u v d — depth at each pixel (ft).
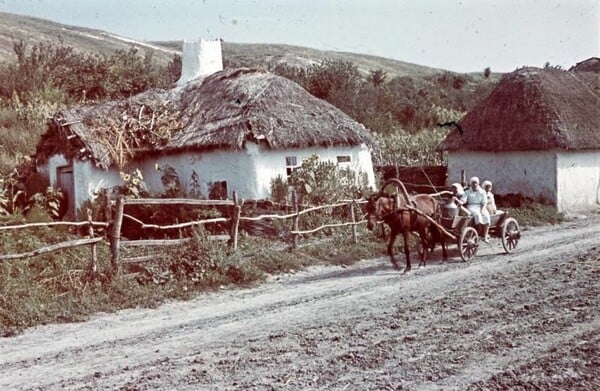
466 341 32.40
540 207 88.58
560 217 86.38
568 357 29.58
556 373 27.71
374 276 52.54
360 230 68.80
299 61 312.09
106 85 148.46
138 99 87.25
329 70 173.37
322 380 27.73
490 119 99.81
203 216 66.85
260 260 55.36
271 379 28.07
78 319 41.78
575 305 38.32
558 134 91.91
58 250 49.83
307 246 61.21
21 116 117.08
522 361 29.30
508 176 96.63
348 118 84.23
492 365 28.94
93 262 47.26
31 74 140.67
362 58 395.34
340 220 69.77
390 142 128.98
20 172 86.33
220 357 31.71
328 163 76.23
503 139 96.07
